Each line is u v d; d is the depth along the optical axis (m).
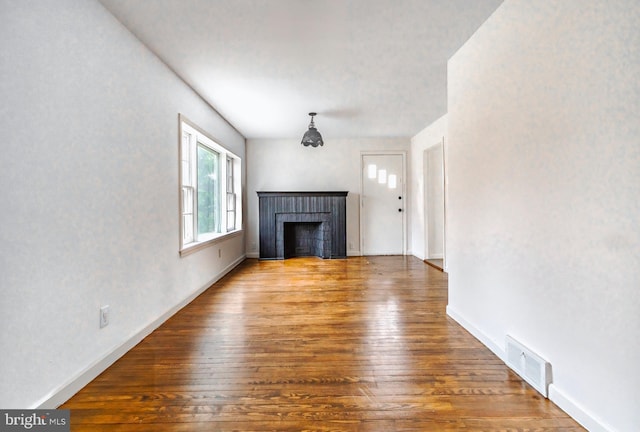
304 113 4.50
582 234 1.43
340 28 2.35
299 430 1.42
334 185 6.34
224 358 2.11
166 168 2.88
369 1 2.04
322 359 2.08
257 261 5.85
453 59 2.74
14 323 1.41
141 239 2.46
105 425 1.46
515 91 1.89
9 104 1.39
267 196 6.03
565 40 1.51
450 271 2.86
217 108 4.23
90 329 1.88
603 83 1.32
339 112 4.45
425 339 2.39
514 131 1.90
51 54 1.62
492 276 2.16
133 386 1.78
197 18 2.20
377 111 4.41
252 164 6.27
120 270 2.19
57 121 1.65
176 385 1.79
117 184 2.16
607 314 1.31
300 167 6.30
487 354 2.14
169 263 2.92
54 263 1.63
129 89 2.32
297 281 4.27
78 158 1.80
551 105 1.61
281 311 3.05
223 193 4.98
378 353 2.16
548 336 1.65
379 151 6.35
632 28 1.20
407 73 3.14
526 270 1.81
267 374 1.90
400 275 4.59
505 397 1.66
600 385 1.35
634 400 1.21
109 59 2.09
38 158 1.54
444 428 1.43
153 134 2.66
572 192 1.49
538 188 1.70
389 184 6.40
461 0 2.02
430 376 1.87
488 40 2.19
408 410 1.56
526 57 1.79
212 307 3.19
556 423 1.46
